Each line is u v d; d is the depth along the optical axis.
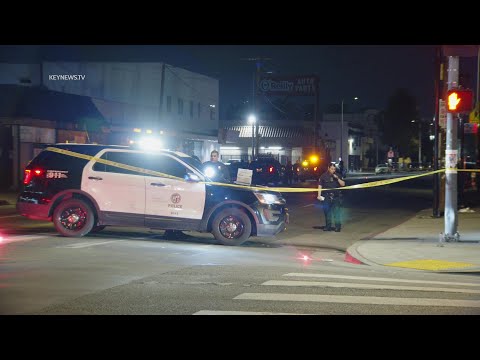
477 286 9.49
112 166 13.66
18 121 30.61
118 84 48.19
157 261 10.90
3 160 30.89
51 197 13.55
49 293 8.11
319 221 20.78
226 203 13.54
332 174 18.05
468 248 13.93
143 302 7.76
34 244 12.42
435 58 21.33
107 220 13.56
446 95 14.15
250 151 79.00
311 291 8.65
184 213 13.56
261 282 9.24
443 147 21.70
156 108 46.09
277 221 13.77
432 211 24.05
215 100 57.97
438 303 8.06
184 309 7.47
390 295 8.52
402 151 111.06
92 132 36.09
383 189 45.06
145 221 13.55
